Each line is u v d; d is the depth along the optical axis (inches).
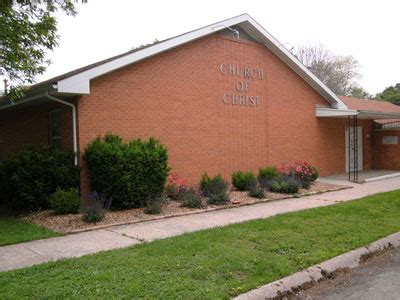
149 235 293.9
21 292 178.4
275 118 616.1
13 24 357.4
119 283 188.5
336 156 734.5
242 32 570.9
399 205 404.5
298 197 477.7
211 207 404.5
